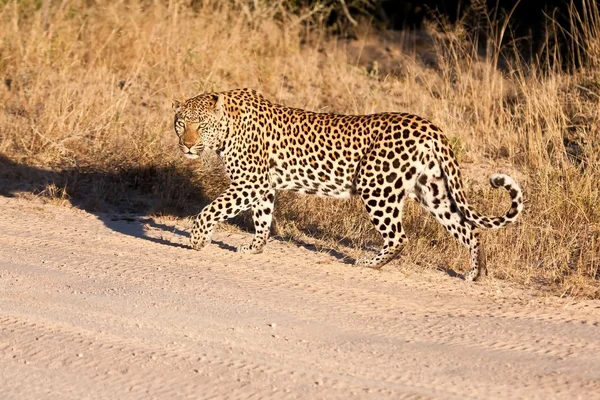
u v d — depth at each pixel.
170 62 20.33
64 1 21.81
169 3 22.03
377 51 23.52
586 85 18.92
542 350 9.12
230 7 23.08
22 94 18.92
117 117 17.50
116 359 8.54
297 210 14.27
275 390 7.93
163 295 10.48
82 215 14.49
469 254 12.11
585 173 14.58
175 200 14.91
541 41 21.70
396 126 11.73
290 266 12.00
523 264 12.44
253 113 12.34
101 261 11.81
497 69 20.53
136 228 13.85
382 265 12.02
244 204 12.39
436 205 11.96
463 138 16.98
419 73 20.67
